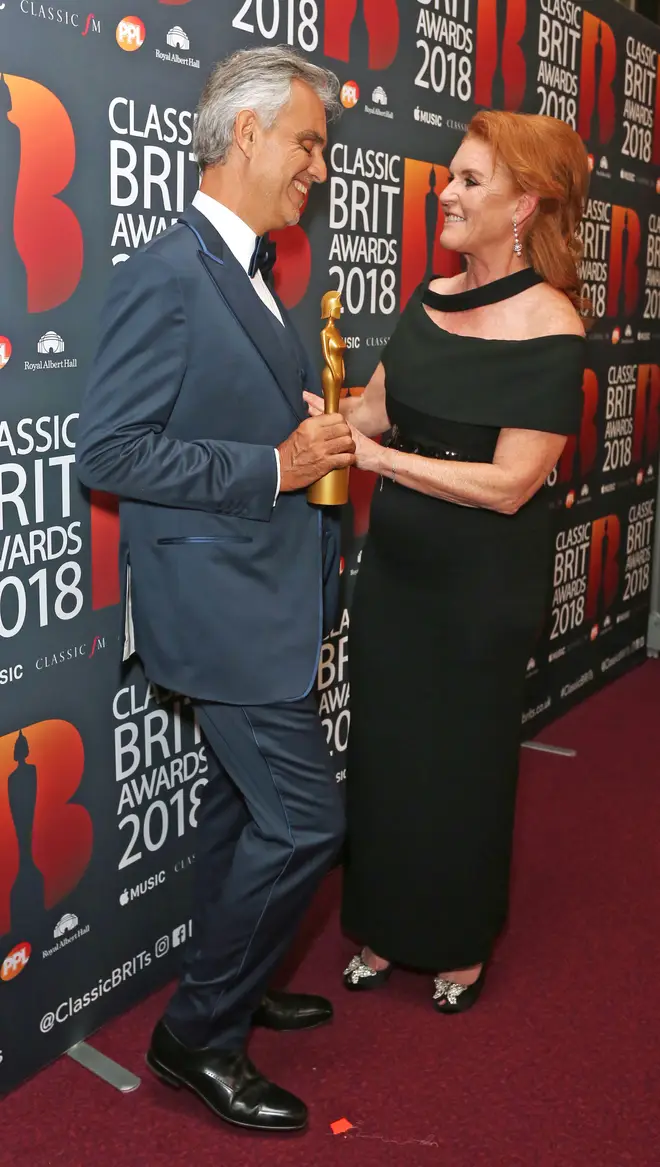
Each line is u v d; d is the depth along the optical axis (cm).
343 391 248
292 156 163
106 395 157
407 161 257
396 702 212
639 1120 192
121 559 177
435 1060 208
